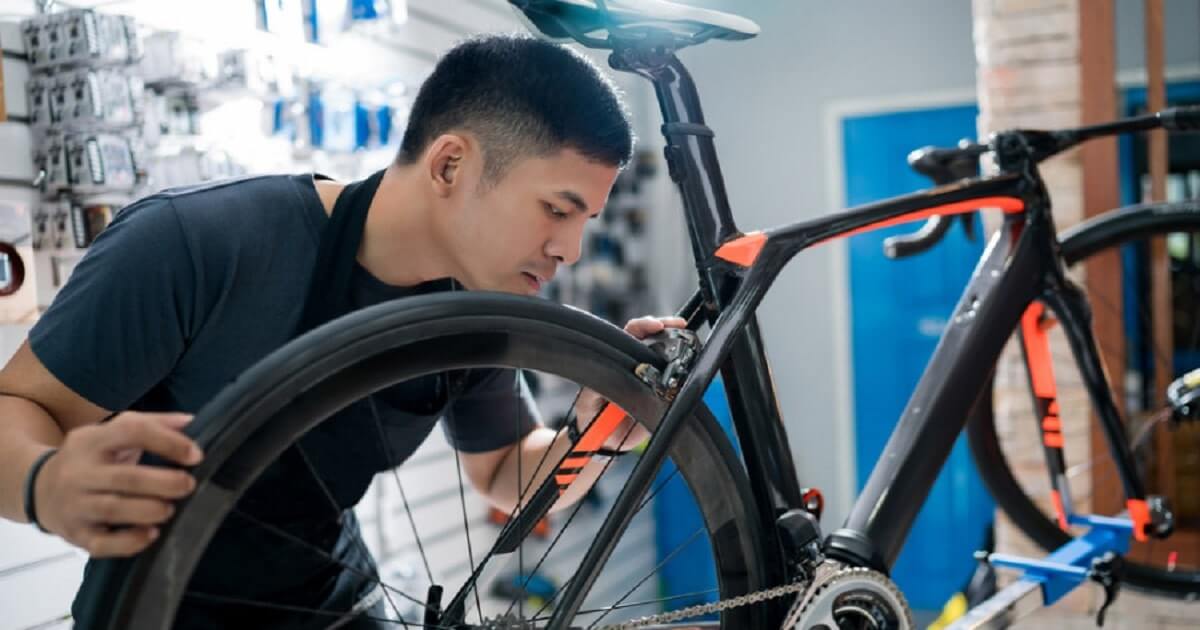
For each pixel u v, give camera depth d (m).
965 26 4.25
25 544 1.68
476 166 1.06
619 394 1.08
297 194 1.13
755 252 1.20
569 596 0.99
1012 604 1.54
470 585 1.12
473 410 1.42
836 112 4.47
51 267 1.73
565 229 1.10
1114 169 2.48
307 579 1.20
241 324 1.08
